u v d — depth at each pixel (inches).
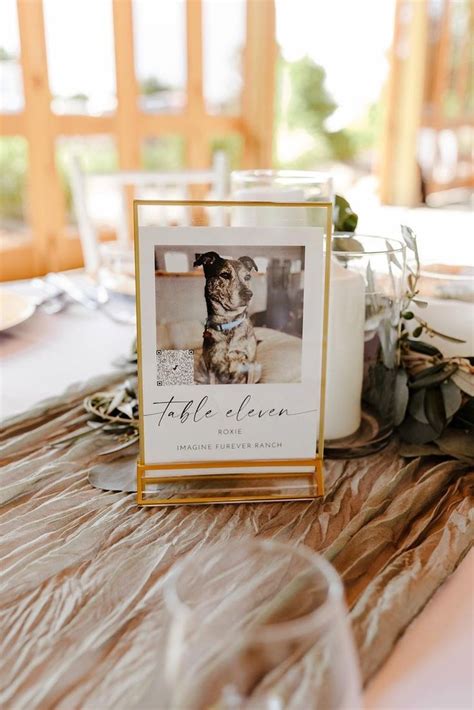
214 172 68.7
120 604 17.3
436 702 14.1
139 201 21.0
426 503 22.3
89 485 23.8
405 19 142.4
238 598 13.0
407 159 149.5
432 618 16.9
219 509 22.0
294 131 133.6
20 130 81.9
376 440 25.8
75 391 30.8
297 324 22.3
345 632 10.3
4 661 15.4
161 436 22.7
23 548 19.7
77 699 14.1
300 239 21.7
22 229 86.0
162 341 22.0
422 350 26.5
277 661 9.7
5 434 27.9
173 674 10.0
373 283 25.0
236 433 22.9
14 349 38.7
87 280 54.8
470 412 25.5
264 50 119.2
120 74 93.6
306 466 23.2
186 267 21.5
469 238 65.2
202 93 109.3
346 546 19.6
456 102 162.4
